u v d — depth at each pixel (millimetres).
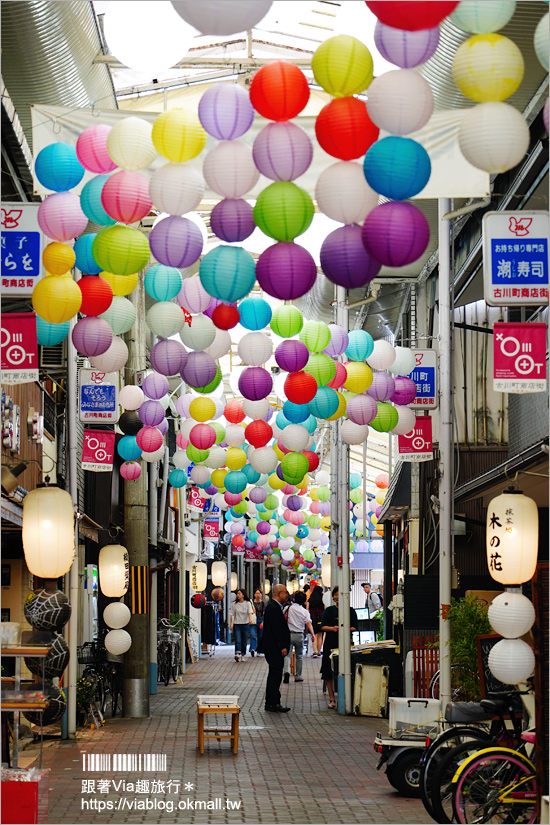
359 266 7387
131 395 13883
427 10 5715
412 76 6652
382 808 9375
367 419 12141
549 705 7723
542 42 6512
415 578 15969
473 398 18734
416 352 12945
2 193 11219
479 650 10086
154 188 7988
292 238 7707
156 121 7949
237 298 8312
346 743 13562
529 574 8719
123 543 17812
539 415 12727
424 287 19391
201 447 14703
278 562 36531
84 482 19078
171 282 9797
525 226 9422
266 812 9195
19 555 14820
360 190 7242
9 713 8930
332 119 7031
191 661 29375
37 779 7828
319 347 11430
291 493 20125
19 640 8406
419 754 9953
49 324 9531
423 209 14914
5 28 9469
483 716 8945
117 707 17672
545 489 13680
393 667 16859
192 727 15242
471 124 6727
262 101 7215
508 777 8102
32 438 14148
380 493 25609
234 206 7887
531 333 9625
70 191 9180
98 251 8406
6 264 9297
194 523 35094
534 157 11484
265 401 13914
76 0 9750
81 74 11398
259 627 33750
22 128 11125
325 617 18656
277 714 16984
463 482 18609
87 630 19312
